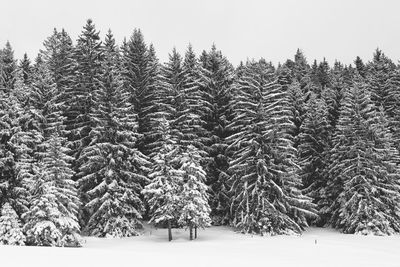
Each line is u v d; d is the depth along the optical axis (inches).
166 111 1654.8
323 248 1155.3
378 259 969.5
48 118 1445.6
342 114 1710.1
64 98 1694.1
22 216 1124.5
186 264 717.9
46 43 2413.9
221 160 1673.2
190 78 1708.9
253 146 1499.8
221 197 1646.2
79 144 1551.4
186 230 1550.2
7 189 1224.2
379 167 1556.3
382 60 2669.8
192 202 1330.0
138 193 1574.8
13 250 777.6
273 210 1433.3
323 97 1964.8
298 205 1531.7
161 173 1347.2
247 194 1448.1
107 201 1352.1
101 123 1457.9
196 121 1609.3
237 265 753.6
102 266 640.4
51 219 1114.7
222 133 1712.6
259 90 1547.7
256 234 1450.5
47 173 1157.1
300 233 1480.1
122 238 1353.3
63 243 1118.4
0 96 1264.8
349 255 1031.0
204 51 2003.0
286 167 1507.1
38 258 677.3
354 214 1531.7
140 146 1721.2
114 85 1505.9
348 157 1609.3
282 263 840.3
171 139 1459.2
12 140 1249.4
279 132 1514.5
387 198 1536.7
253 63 1637.6
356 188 1566.2
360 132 1593.3
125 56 1991.9
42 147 1350.9
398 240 1366.9
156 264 693.9
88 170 1465.3
